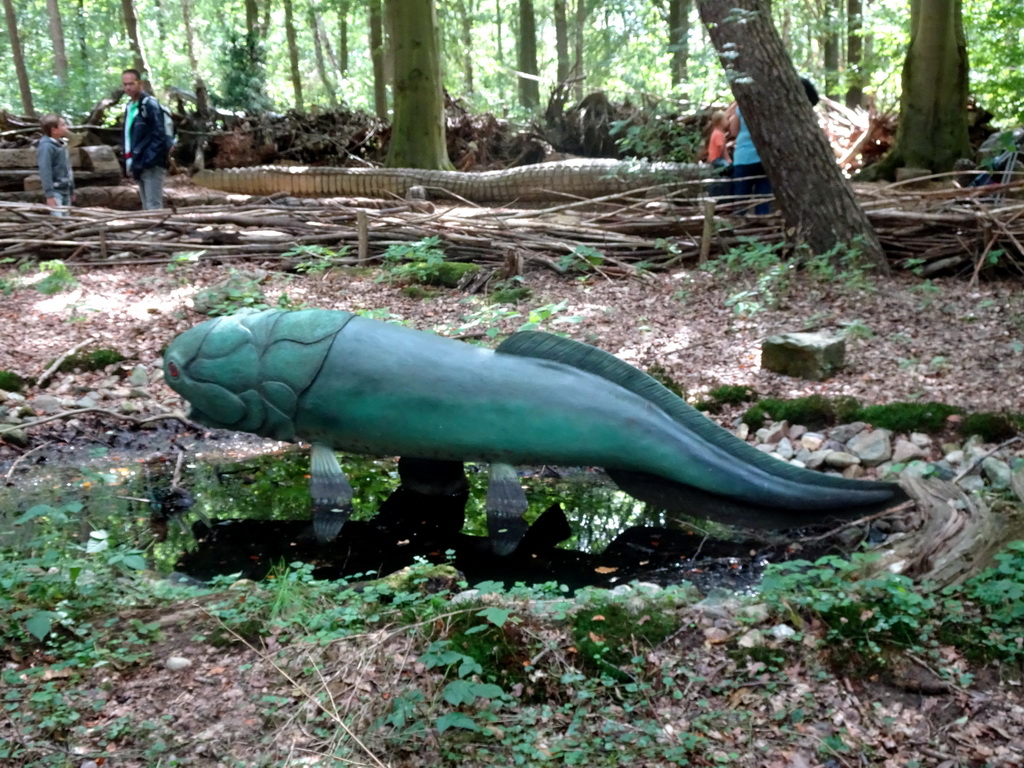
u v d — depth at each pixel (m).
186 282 9.43
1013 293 8.10
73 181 13.06
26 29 32.09
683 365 7.07
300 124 19.36
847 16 23.28
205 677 3.38
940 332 7.32
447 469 5.88
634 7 10.45
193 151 19.11
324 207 11.21
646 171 11.76
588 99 20.97
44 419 6.65
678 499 5.20
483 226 10.16
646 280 9.14
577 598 3.93
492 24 45.94
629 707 3.27
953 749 3.08
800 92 8.81
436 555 5.08
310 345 5.21
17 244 10.11
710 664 3.49
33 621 3.45
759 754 3.06
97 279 9.55
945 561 4.01
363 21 40.94
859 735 3.15
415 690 3.29
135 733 3.09
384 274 9.58
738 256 9.18
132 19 26.91
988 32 18.08
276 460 6.52
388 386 5.14
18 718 3.13
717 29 8.82
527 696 3.35
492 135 20.05
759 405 6.29
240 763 2.97
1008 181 10.06
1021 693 3.33
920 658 3.47
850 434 5.95
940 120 15.52
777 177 9.01
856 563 4.11
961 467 5.41
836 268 8.81
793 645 3.57
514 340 5.18
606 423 5.06
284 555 5.05
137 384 7.43
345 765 2.96
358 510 5.67
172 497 5.83
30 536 5.15
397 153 17.23
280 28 38.16
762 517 5.14
